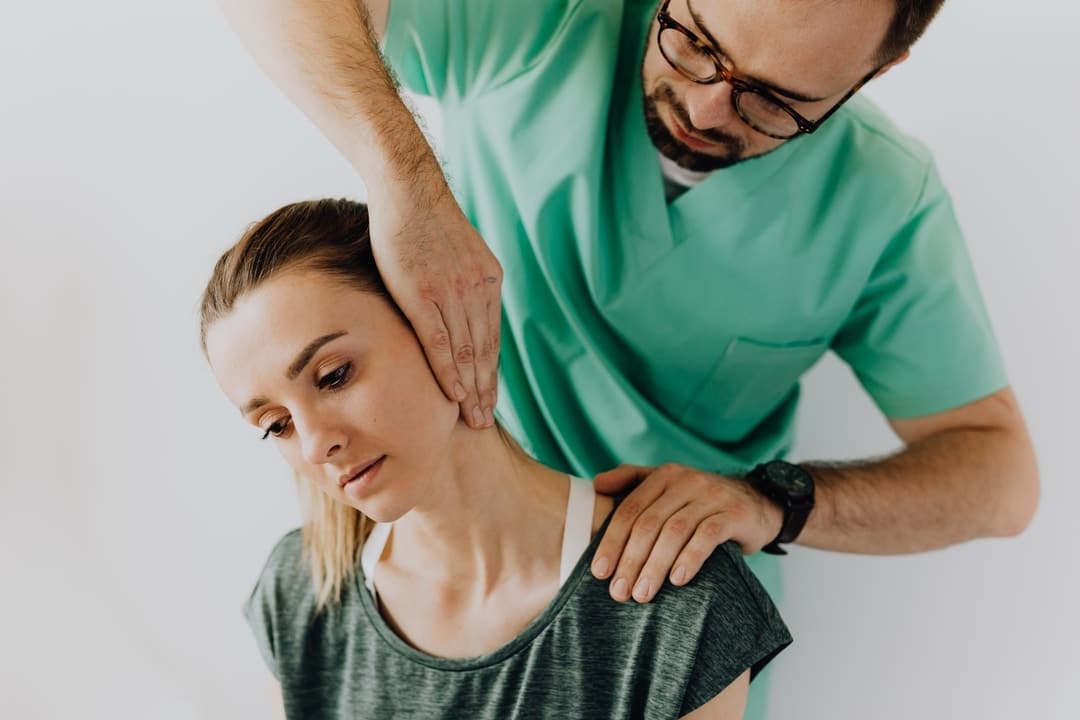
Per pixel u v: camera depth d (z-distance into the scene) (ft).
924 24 2.99
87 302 5.10
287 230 2.66
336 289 2.63
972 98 4.73
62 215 5.05
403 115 2.94
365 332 2.65
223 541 5.21
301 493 3.28
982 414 4.17
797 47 2.85
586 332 3.94
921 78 4.78
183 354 5.10
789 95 2.98
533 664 2.97
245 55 4.89
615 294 3.88
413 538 3.12
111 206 5.04
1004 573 4.89
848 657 5.05
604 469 4.29
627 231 3.77
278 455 5.13
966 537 4.07
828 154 3.61
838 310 3.96
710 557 3.00
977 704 4.98
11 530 5.20
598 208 3.73
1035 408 4.83
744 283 3.82
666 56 3.15
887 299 4.00
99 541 5.23
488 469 2.93
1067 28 4.57
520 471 3.02
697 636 2.83
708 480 3.22
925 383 4.16
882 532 3.81
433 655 3.13
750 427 4.45
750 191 3.59
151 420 5.16
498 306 2.87
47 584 5.24
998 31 4.65
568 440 4.18
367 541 3.26
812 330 4.00
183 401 5.13
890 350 4.15
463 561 3.06
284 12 3.11
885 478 3.90
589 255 3.80
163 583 5.25
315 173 4.99
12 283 5.08
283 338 2.59
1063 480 4.81
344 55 3.03
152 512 5.21
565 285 3.89
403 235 2.71
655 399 4.17
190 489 5.19
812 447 5.15
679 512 3.05
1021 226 4.74
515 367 4.10
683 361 4.05
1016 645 4.92
